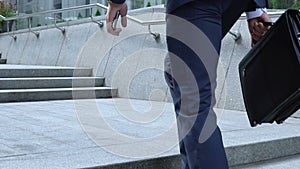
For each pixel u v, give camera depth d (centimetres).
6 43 1054
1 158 233
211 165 179
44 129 334
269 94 195
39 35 933
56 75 689
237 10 202
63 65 825
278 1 514
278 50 188
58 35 871
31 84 623
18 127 344
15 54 1003
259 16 225
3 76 636
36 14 927
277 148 302
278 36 187
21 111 459
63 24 858
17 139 291
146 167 237
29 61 942
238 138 300
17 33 1010
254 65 202
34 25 949
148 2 733
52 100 593
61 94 606
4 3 1102
